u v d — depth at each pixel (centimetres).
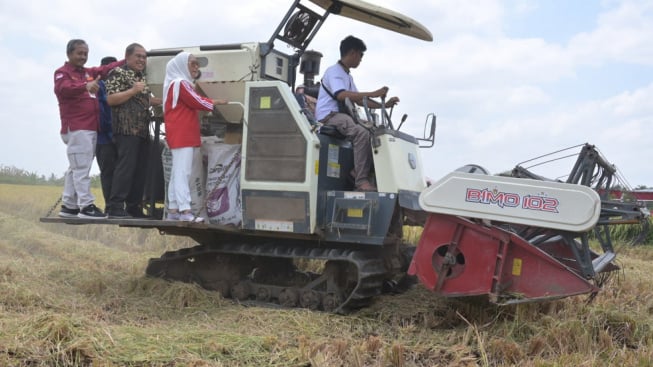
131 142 704
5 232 1188
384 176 622
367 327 565
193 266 727
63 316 470
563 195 520
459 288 561
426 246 576
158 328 529
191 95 639
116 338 462
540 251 527
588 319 524
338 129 656
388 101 682
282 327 554
